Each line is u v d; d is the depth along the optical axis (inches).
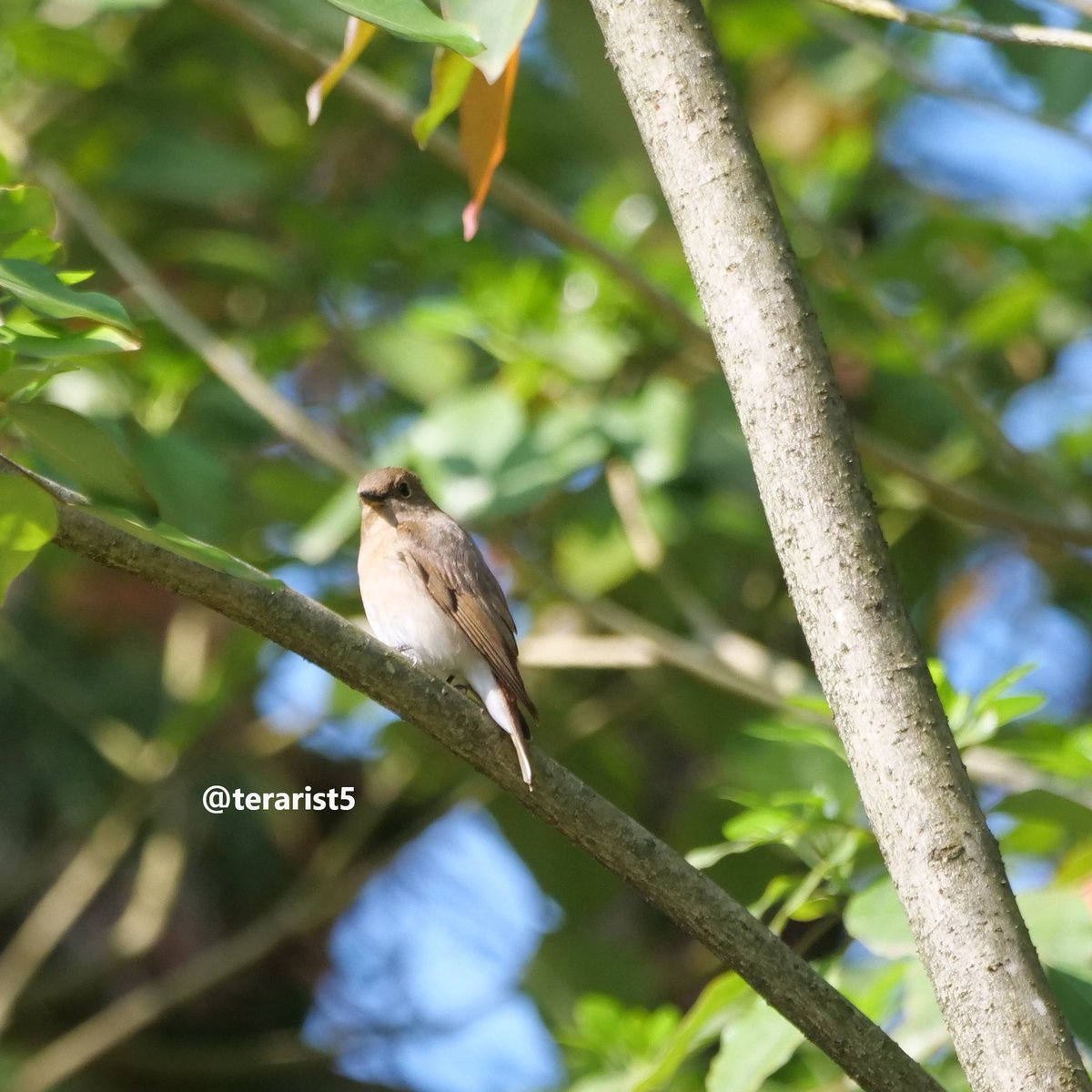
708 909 204.8
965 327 459.8
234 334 516.7
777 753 423.5
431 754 502.9
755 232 186.1
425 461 404.2
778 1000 201.0
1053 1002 172.6
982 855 175.5
